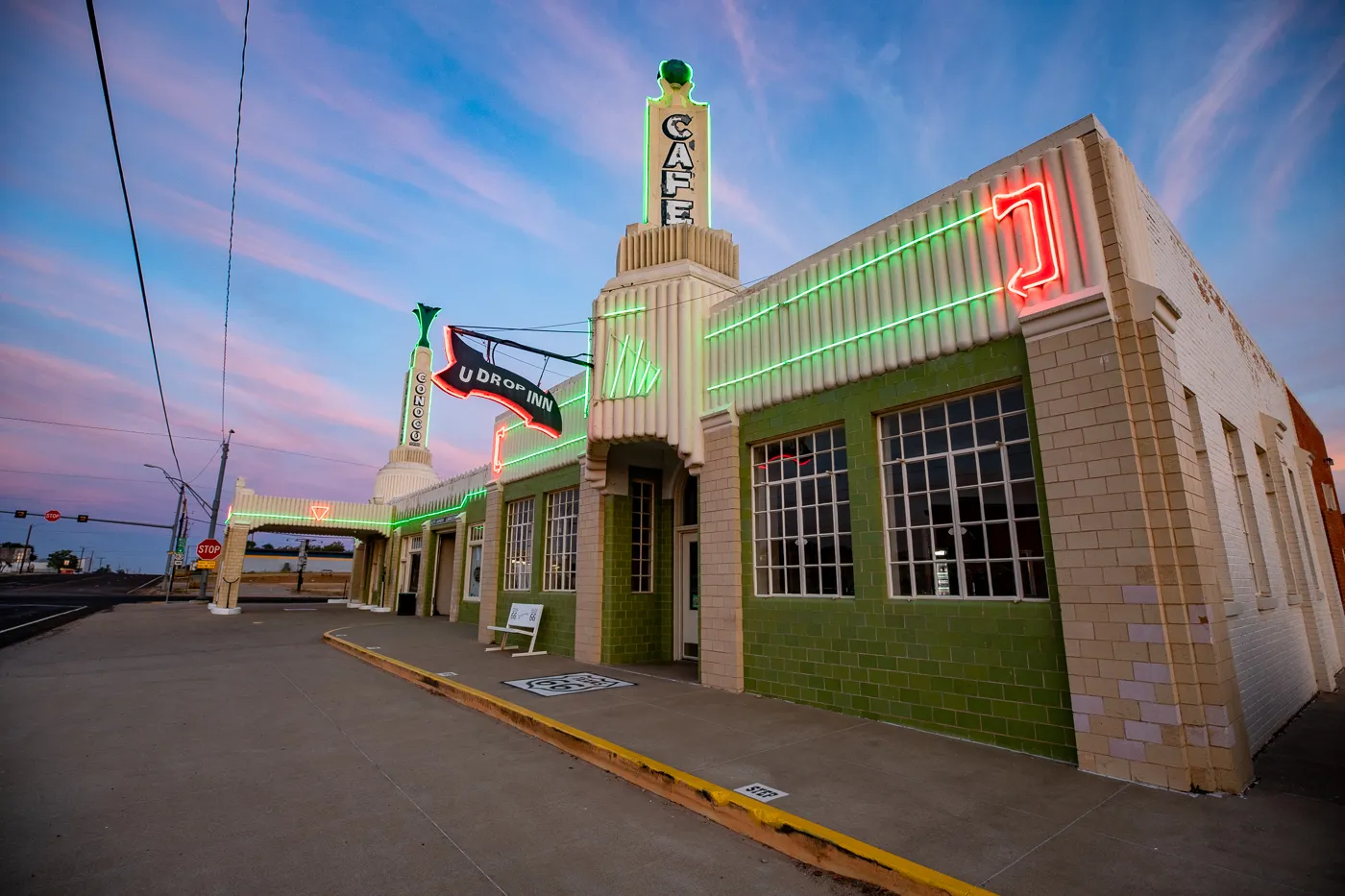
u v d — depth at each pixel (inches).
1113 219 233.8
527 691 347.9
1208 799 189.2
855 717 289.6
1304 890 137.4
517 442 627.2
